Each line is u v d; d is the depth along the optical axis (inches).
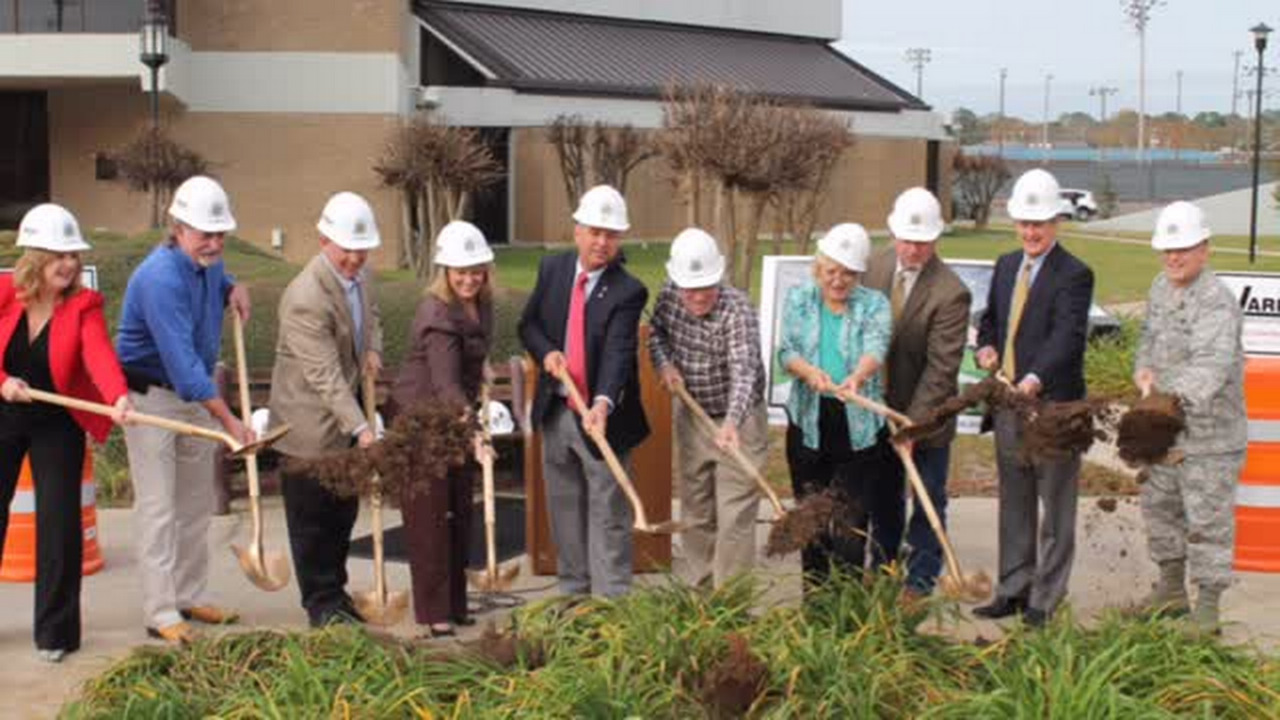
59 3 1183.6
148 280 278.2
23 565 335.9
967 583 281.9
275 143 1282.0
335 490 266.4
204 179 282.5
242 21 1272.1
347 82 1275.8
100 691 241.1
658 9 1800.0
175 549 291.6
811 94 1781.5
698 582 291.9
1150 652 238.1
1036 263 293.9
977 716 216.5
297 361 284.7
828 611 256.7
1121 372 568.1
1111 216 2529.5
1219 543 295.9
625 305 285.0
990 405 273.4
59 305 274.8
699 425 293.6
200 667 248.4
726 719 223.5
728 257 786.2
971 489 428.1
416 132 1102.4
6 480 281.3
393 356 437.1
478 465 378.3
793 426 295.9
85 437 283.0
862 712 219.3
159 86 1182.9
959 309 292.8
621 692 221.5
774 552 258.1
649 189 1593.3
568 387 282.8
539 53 1571.1
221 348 438.0
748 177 773.9
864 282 301.4
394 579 336.5
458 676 235.8
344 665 238.2
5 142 1259.2
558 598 273.1
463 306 286.7
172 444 287.3
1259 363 344.5
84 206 1255.5
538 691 223.3
